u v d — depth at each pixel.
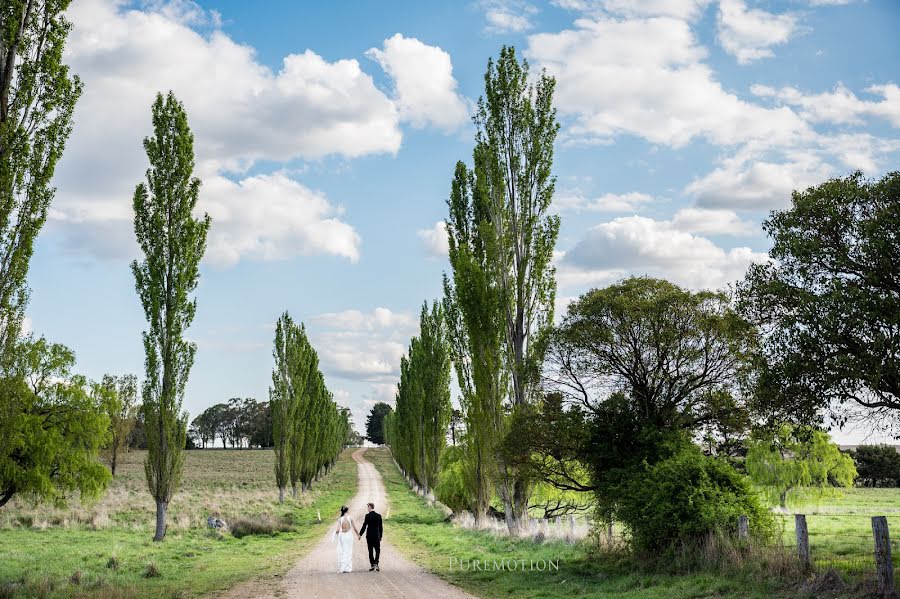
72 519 34.50
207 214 31.11
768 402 15.16
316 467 79.94
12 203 15.29
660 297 18.89
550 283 28.86
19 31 15.81
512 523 27.47
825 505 52.59
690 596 12.49
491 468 27.61
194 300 30.39
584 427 19.59
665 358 19.47
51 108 15.97
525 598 14.02
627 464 18.95
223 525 34.59
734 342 18.06
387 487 83.88
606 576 16.31
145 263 29.88
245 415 195.25
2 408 16.80
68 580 16.75
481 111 29.98
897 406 13.75
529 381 25.23
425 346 60.16
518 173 29.42
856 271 13.98
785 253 14.82
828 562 13.98
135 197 30.20
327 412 86.62
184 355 29.78
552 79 29.53
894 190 13.62
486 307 28.36
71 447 36.84
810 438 16.11
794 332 14.09
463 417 33.75
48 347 36.34
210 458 141.62
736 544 14.82
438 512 46.97
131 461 111.00
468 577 17.50
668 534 16.33
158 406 28.95
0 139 15.09
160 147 30.59
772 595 11.66
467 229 31.94
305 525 39.22
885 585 10.39
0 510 36.78
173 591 15.27
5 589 14.88
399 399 77.06
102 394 38.28
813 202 14.61
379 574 18.39
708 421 19.89
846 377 13.20
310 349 71.94
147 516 38.53
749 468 45.41
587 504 26.25
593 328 19.52
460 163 32.38
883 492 72.75
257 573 18.86
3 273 15.23
